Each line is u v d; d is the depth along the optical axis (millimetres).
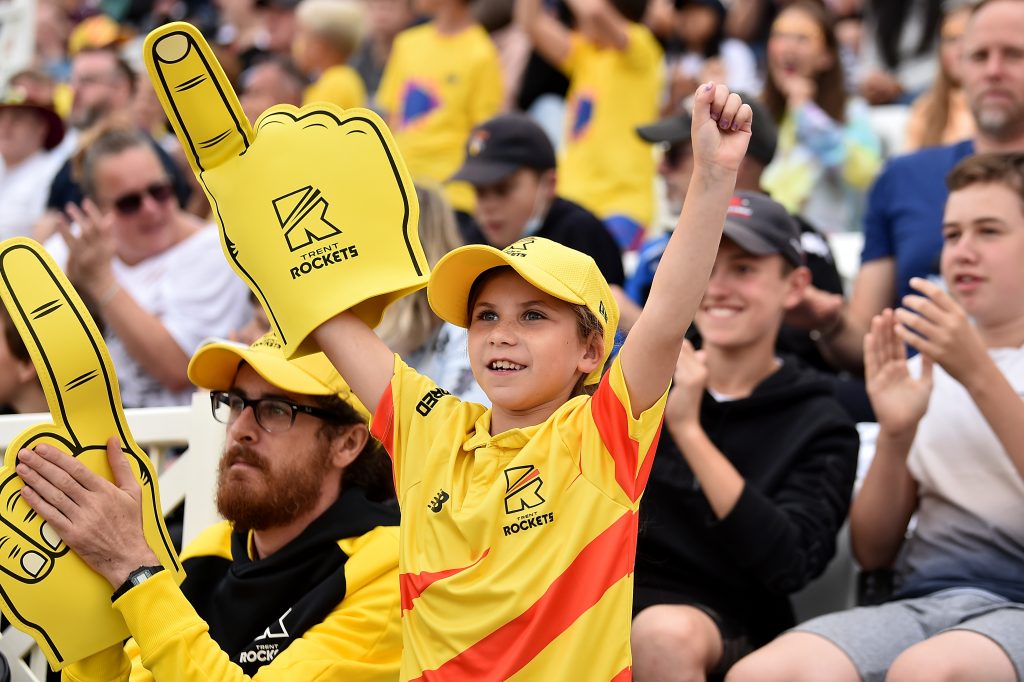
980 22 18125
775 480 14406
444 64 28000
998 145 18297
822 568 14164
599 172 26312
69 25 42094
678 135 19812
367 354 10797
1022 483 13828
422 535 10297
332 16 31297
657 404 9977
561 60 29062
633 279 19906
